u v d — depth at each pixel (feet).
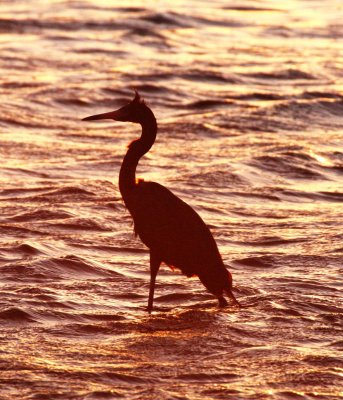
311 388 30.17
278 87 120.26
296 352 33.40
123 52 145.07
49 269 43.14
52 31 160.66
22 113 94.17
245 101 107.86
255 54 149.38
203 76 122.42
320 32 178.29
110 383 30.14
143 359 32.40
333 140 85.10
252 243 50.80
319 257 47.19
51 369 31.07
